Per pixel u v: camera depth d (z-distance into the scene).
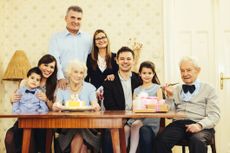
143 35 3.54
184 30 3.66
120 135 2.46
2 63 3.66
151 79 2.79
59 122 2.09
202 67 3.62
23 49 3.69
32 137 2.61
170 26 3.50
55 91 2.77
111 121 2.07
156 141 2.48
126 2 3.59
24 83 2.74
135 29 3.56
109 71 3.11
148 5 3.55
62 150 2.53
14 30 3.71
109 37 3.58
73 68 2.63
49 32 3.67
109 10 3.60
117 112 2.29
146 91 2.73
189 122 2.52
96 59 3.15
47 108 2.61
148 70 2.74
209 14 3.64
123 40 3.56
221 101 3.59
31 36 3.69
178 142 2.51
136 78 2.87
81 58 3.22
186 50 3.64
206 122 2.40
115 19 3.59
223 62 3.62
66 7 3.66
